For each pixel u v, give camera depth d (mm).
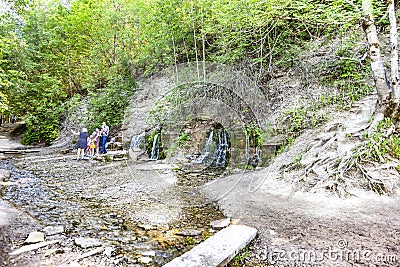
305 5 4426
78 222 3346
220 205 3984
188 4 7988
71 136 12039
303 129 6148
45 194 4613
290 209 3502
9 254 2428
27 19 12719
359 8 4605
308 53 7449
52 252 2504
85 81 12680
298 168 4750
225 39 6770
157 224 3305
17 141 14031
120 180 5605
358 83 6355
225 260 2273
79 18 12383
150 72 9172
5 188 4895
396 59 4441
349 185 3852
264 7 5023
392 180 3748
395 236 2582
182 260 2236
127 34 11031
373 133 4445
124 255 2508
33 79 12938
